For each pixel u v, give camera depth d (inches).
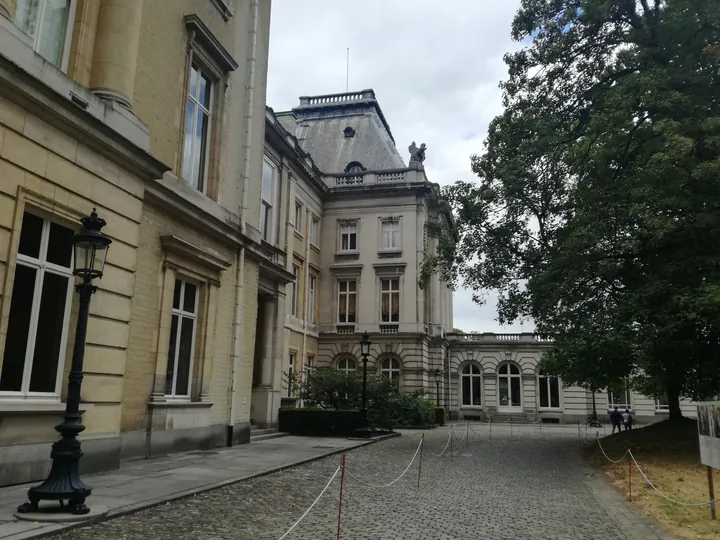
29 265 353.7
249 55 720.3
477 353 1765.5
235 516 300.8
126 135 427.5
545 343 1726.1
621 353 636.1
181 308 564.1
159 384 504.4
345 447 682.8
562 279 703.1
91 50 428.1
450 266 878.4
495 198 780.0
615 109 642.2
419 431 1159.0
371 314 1450.5
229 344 641.0
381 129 1753.2
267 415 877.8
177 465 455.8
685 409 1665.8
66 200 370.6
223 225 613.3
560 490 449.7
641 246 642.2
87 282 300.2
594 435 1103.6
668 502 384.2
